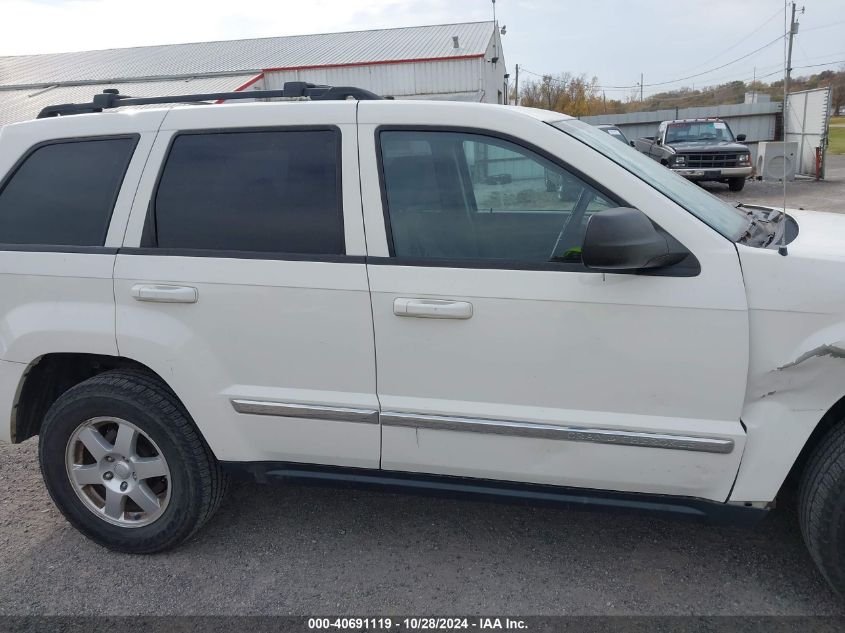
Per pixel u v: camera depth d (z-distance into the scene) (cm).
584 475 255
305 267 263
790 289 227
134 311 280
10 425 305
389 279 255
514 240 252
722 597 265
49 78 2211
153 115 287
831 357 226
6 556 309
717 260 231
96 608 272
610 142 291
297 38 2388
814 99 1975
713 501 249
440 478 275
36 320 290
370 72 1959
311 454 282
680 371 236
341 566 295
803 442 236
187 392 280
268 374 274
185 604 273
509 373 251
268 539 316
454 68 1919
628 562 290
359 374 265
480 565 292
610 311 238
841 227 277
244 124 276
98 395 288
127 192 283
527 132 251
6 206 300
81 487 305
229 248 273
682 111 2642
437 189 258
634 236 214
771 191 1716
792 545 296
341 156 264
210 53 2322
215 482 298
